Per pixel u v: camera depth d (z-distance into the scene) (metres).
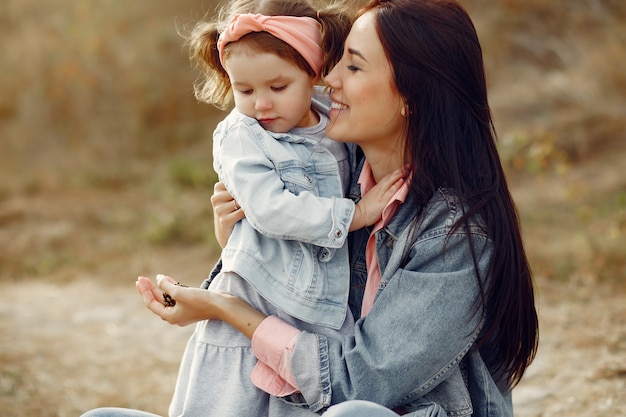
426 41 2.49
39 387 5.25
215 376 2.63
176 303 2.66
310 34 2.68
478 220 2.53
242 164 2.60
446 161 2.54
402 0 2.55
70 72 12.98
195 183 10.80
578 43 10.91
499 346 2.67
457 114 2.54
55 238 9.34
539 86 10.77
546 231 7.88
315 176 2.70
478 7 12.21
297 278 2.57
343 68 2.61
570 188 8.35
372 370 2.45
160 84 12.80
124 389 5.35
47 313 6.98
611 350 5.29
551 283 6.75
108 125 12.67
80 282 8.13
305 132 2.78
